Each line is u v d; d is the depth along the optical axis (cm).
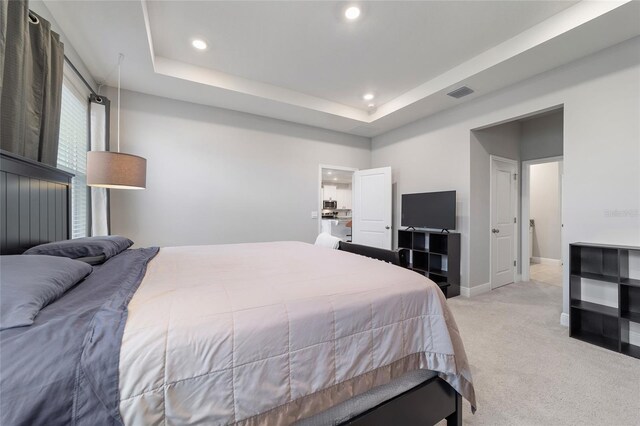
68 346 69
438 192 380
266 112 397
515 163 433
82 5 194
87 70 279
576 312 251
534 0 209
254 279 135
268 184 419
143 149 335
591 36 224
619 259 222
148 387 72
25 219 144
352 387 105
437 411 129
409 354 122
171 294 105
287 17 229
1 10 128
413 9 219
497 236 404
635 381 178
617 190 235
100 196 296
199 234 369
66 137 245
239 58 290
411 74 322
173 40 260
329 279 137
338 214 1036
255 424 84
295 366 94
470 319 282
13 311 74
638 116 224
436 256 397
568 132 264
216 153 379
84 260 158
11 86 147
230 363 83
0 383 61
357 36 253
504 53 261
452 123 382
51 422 62
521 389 170
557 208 567
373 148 525
